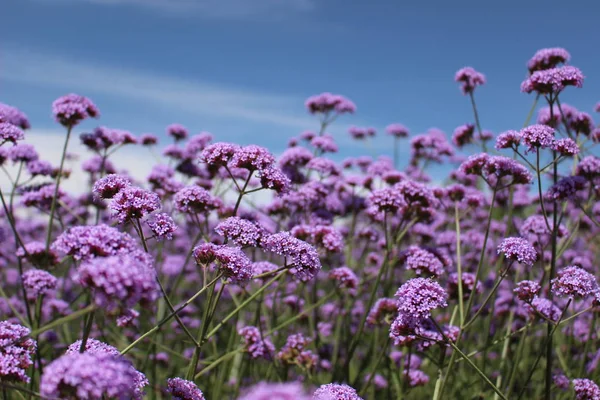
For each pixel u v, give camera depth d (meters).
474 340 0.95
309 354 0.75
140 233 0.61
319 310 0.95
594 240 1.10
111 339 0.85
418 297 0.64
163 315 0.88
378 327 0.82
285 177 0.67
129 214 0.61
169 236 0.61
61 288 0.94
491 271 1.00
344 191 1.00
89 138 0.87
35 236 1.18
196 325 0.95
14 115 0.83
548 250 0.89
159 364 0.88
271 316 0.88
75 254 0.52
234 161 0.67
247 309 0.95
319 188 0.88
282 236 0.64
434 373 0.89
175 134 1.05
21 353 0.57
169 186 0.87
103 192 0.63
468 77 0.88
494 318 0.91
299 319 0.88
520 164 0.73
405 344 0.69
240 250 0.63
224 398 0.85
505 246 0.67
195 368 0.63
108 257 0.49
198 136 0.97
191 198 0.70
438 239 0.98
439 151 1.07
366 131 1.20
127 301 0.46
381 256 0.99
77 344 0.56
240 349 0.72
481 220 1.11
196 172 0.96
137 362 0.86
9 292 1.11
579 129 0.85
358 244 1.05
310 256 0.64
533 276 0.91
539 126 0.71
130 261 0.46
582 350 0.89
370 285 0.96
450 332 0.69
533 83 0.77
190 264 1.05
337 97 1.04
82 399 0.45
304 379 0.84
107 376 0.45
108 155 0.89
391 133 1.18
